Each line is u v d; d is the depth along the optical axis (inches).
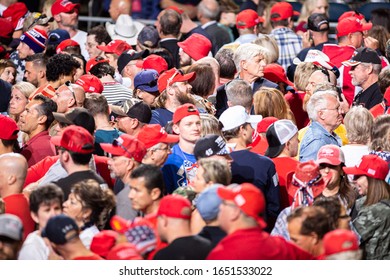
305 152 975.0
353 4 1863.9
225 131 903.7
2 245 683.4
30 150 973.8
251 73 1155.9
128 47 1318.9
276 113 1043.3
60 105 994.7
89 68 1170.6
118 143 848.9
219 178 776.9
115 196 820.0
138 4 1807.3
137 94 1089.4
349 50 1296.8
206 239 709.9
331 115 978.1
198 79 1104.8
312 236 730.8
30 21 1455.5
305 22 1606.8
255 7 1681.8
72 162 834.2
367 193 845.2
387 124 941.8
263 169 883.4
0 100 1159.0
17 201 816.3
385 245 821.9
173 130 946.7
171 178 909.8
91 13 1790.1
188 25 1571.1
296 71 1163.3
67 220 700.0
